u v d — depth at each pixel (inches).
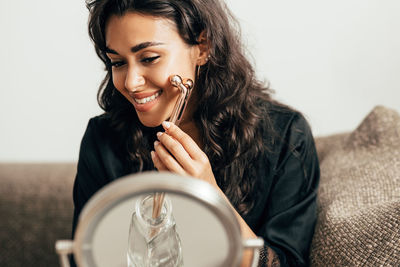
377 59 66.5
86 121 69.4
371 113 41.4
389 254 27.0
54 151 70.9
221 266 14.0
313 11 64.8
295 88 67.9
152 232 17.3
